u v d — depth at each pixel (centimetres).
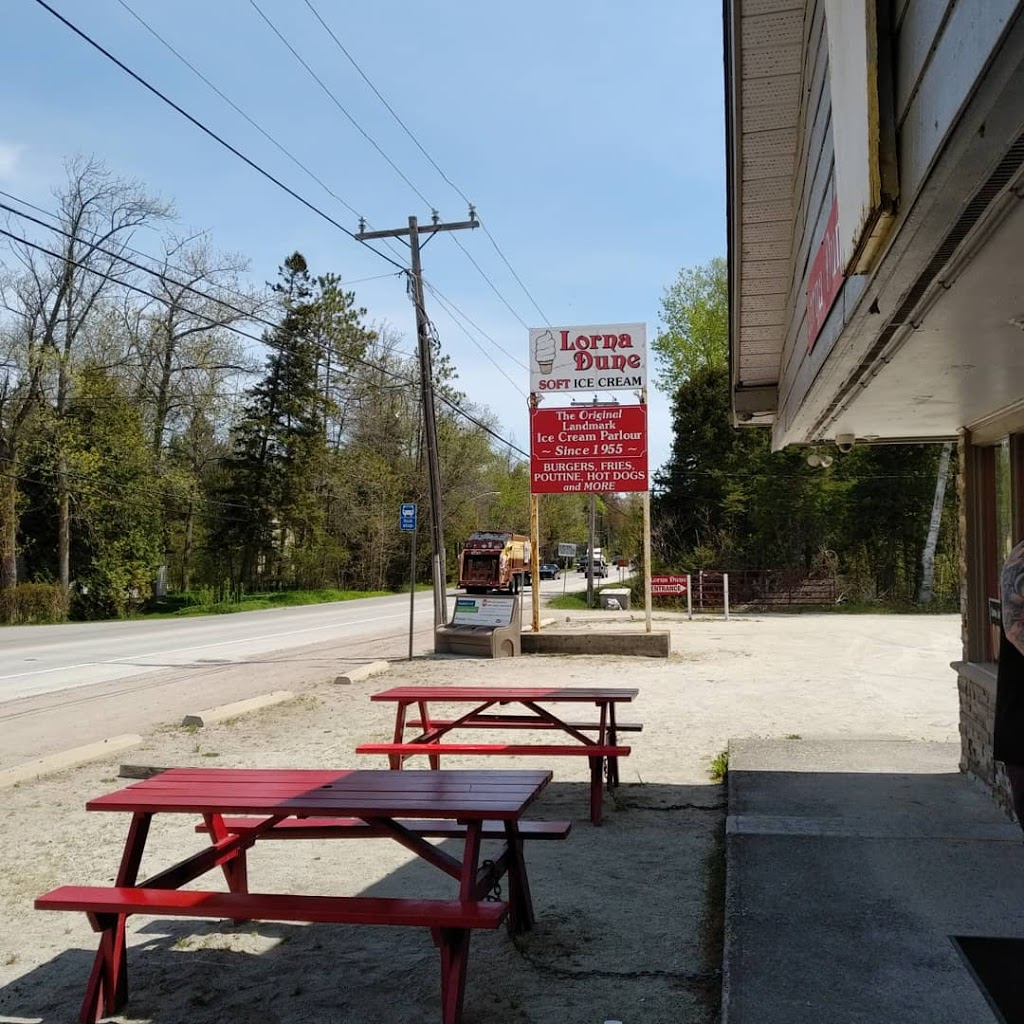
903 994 347
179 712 1148
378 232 2261
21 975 412
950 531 3747
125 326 4394
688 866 533
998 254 278
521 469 8094
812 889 456
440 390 6266
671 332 5531
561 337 1764
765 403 849
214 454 5562
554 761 832
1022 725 321
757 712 1048
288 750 887
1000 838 529
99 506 4041
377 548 6241
